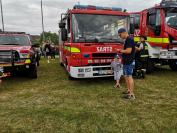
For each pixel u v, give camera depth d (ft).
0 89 30.07
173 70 44.29
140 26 41.32
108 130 16.75
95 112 20.51
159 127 17.12
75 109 21.43
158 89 28.63
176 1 37.32
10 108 22.18
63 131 16.79
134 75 36.47
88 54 29.58
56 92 27.89
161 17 37.09
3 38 37.96
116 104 22.72
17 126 17.83
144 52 35.96
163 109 21.06
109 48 29.96
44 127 17.56
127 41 23.66
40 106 22.58
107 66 30.14
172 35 36.91
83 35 30.09
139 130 16.69
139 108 21.42
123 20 31.73
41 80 35.65
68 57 31.99
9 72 32.09
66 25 32.40
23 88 30.45
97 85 31.12
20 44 37.29
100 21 30.91
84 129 17.02
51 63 60.49
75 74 29.66
